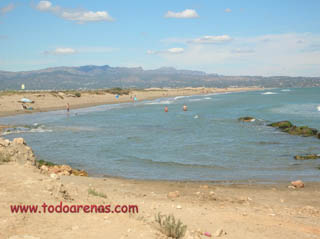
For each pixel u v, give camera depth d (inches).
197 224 319.3
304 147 1045.8
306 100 4050.2
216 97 5541.3
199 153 967.6
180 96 6122.1
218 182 642.8
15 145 552.1
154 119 2023.9
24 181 345.4
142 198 464.8
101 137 1295.5
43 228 228.4
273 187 599.8
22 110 2554.1
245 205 453.4
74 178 607.5
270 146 1072.8
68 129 1545.3
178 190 564.7
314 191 566.3
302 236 306.7
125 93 5383.9
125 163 839.1
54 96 3531.0
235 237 284.7
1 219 230.7
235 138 1245.7
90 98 4028.1
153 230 251.4
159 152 985.5
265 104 3390.7
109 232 231.5
